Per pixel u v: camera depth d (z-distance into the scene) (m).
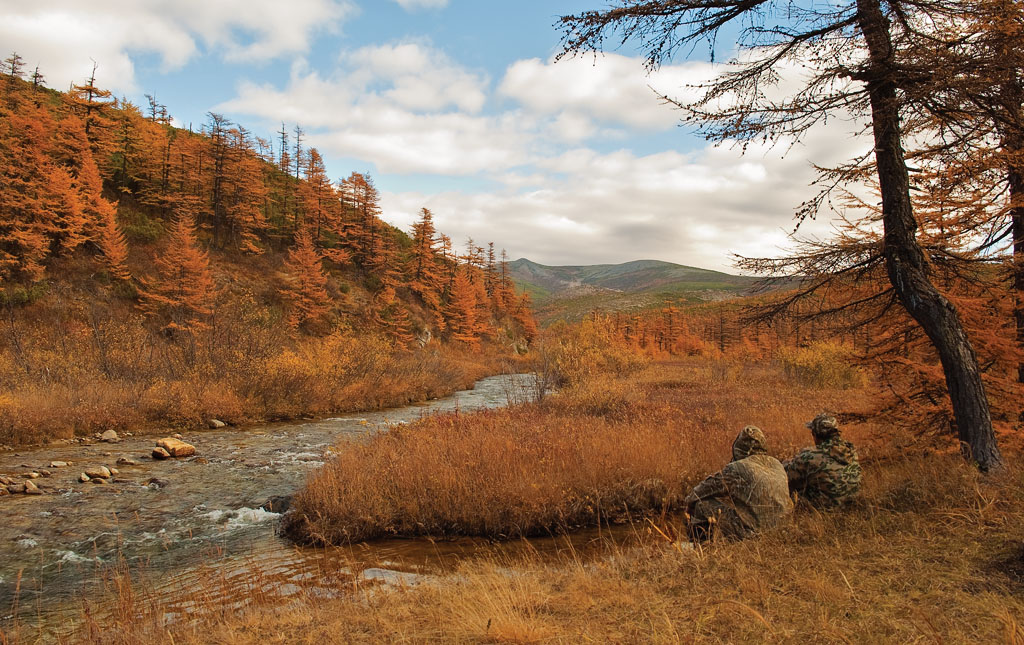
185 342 21.81
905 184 5.81
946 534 4.22
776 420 12.04
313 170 67.88
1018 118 5.46
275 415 18.66
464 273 81.56
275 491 9.27
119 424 15.09
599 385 18.14
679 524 7.05
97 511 8.09
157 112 70.62
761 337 40.91
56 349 19.66
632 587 3.91
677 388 22.06
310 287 53.34
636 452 8.79
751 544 4.48
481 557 6.25
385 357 26.73
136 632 3.95
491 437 9.69
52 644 4.19
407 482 7.77
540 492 7.47
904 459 7.05
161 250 50.22
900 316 7.14
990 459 5.41
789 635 2.88
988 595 3.14
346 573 5.73
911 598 3.22
